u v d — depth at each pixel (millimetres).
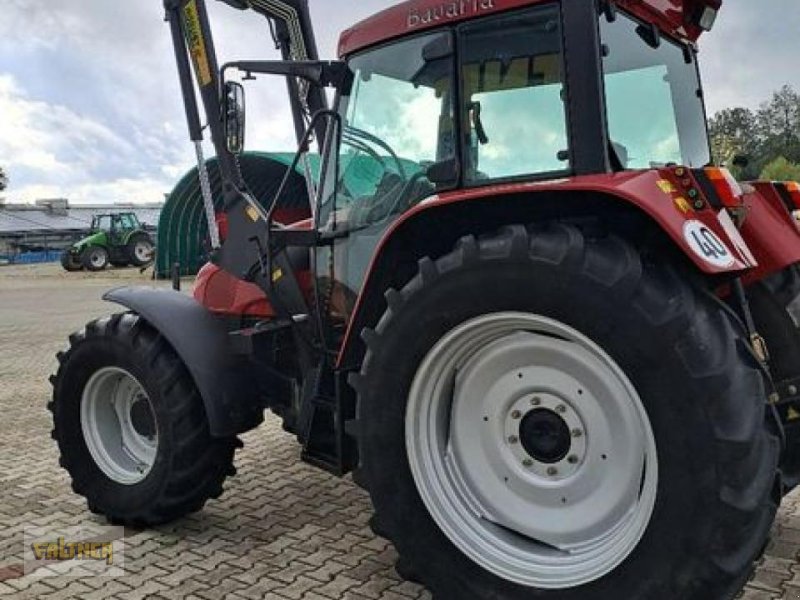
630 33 3117
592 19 2756
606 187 2510
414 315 2801
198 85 4129
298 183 4363
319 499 4395
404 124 3303
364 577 3361
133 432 4191
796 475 3205
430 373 2850
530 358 2779
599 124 2742
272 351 3898
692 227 2475
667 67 3455
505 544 2826
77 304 17672
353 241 3602
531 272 2553
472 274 2664
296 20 4520
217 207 4797
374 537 3816
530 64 2904
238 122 3650
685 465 2355
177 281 5230
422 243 3068
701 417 2328
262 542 3783
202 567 3510
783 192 3355
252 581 3348
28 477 4965
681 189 2584
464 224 2980
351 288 3633
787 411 3199
